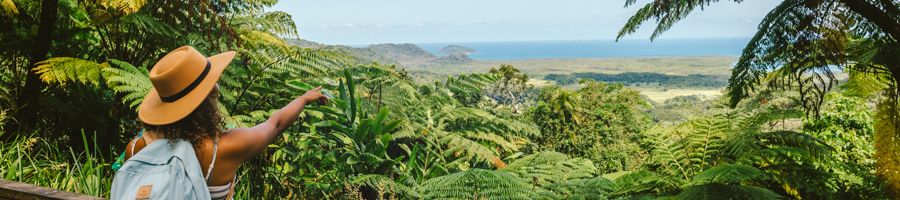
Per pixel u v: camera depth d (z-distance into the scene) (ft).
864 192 13.91
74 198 5.59
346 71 18.30
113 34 16.34
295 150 17.75
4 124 13.17
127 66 14.25
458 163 22.49
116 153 13.83
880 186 14.39
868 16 15.16
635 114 64.69
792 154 14.25
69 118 14.37
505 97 75.25
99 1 15.29
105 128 15.12
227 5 17.13
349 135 18.29
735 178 10.90
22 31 14.88
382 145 18.35
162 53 16.76
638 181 13.17
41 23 13.84
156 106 4.54
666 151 15.02
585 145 48.21
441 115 28.78
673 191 13.16
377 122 18.45
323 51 17.44
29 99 13.85
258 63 16.89
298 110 5.09
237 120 14.17
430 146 22.41
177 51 4.67
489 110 42.63
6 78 15.05
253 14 19.40
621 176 14.73
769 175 12.81
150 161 4.26
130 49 16.90
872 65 16.46
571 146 48.73
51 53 15.79
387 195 16.61
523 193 11.96
